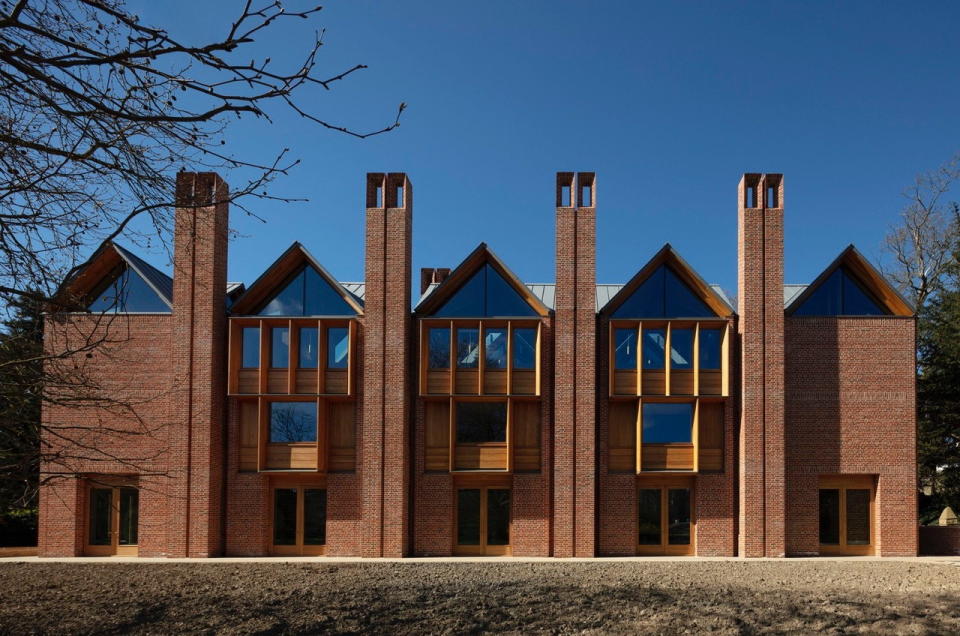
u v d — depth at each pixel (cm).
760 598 1709
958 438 3088
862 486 2470
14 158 802
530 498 2430
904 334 2484
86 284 2461
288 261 2511
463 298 2539
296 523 2470
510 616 1547
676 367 2478
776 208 2481
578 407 2427
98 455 2406
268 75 654
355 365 2488
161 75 676
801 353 2483
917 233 3747
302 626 1463
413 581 1948
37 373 925
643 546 2442
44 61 664
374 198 2525
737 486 2442
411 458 2481
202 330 2433
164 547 2381
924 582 1920
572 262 2486
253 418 2488
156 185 834
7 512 1038
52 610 1611
